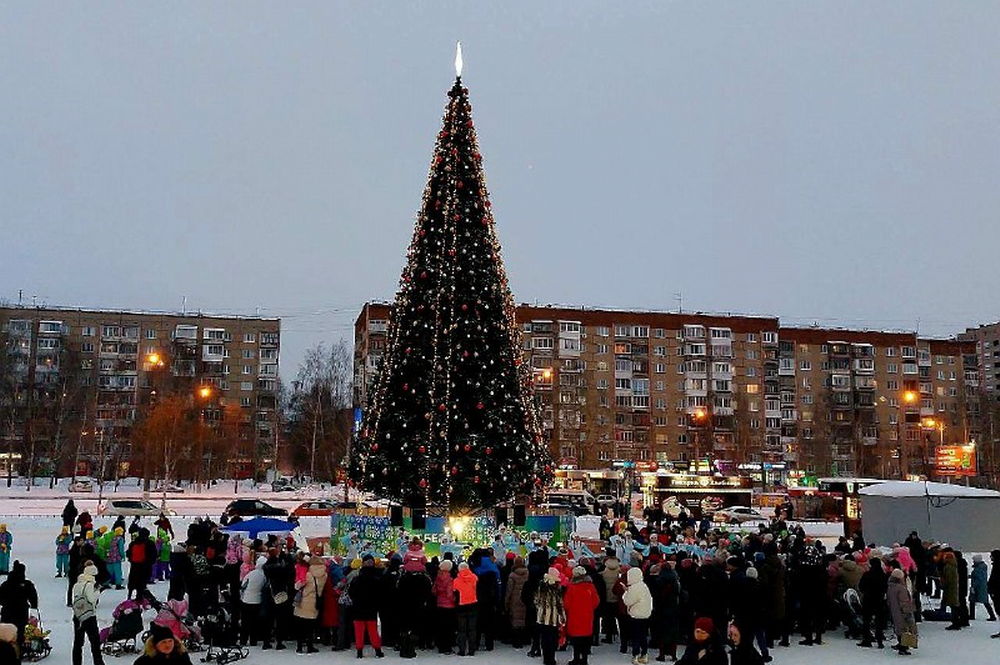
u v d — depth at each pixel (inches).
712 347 4047.7
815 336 4296.3
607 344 3927.2
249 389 4217.5
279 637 631.8
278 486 3006.9
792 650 657.0
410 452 908.6
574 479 2984.7
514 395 939.3
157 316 4136.3
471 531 927.7
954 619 767.1
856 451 3961.6
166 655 319.6
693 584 650.2
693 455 3924.7
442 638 622.2
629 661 606.9
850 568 730.8
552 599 578.6
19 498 2389.3
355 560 636.7
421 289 947.3
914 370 4404.5
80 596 519.2
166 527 1017.5
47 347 3863.2
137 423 3484.3
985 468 3700.8
